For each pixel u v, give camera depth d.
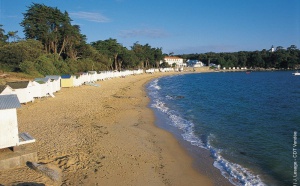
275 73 142.38
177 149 17.16
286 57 168.25
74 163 13.38
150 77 100.75
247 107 32.66
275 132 20.80
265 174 13.23
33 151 12.66
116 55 104.69
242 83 76.00
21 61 48.47
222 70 172.62
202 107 32.78
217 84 72.00
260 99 40.53
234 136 19.86
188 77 109.56
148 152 16.36
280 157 15.43
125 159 14.84
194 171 13.88
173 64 171.38
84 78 54.91
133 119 25.44
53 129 19.25
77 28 81.06
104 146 16.59
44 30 67.75
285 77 106.19
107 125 22.19
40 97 32.59
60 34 72.94
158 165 14.50
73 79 48.38
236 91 52.81
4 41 64.19
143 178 12.77
